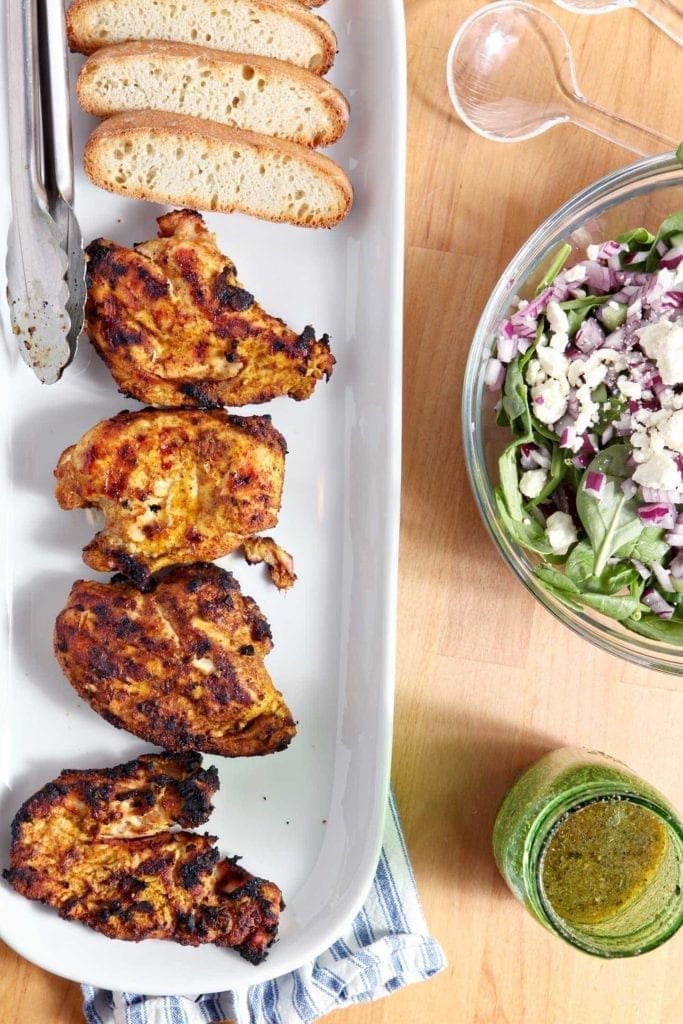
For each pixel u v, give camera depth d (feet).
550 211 2.98
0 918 2.71
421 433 2.97
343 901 2.81
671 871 2.80
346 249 2.90
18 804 2.80
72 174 2.72
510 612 2.97
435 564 2.97
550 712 2.98
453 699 2.97
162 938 2.74
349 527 2.89
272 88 2.79
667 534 2.73
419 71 2.97
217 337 2.71
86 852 2.70
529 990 2.98
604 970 3.00
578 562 2.76
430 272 2.96
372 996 2.91
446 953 2.97
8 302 2.74
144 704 2.70
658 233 2.77
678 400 2.65
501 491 2.73
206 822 2.83
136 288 2.68
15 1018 2.88
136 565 2.71
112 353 2.70
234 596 2.74
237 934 2.72
